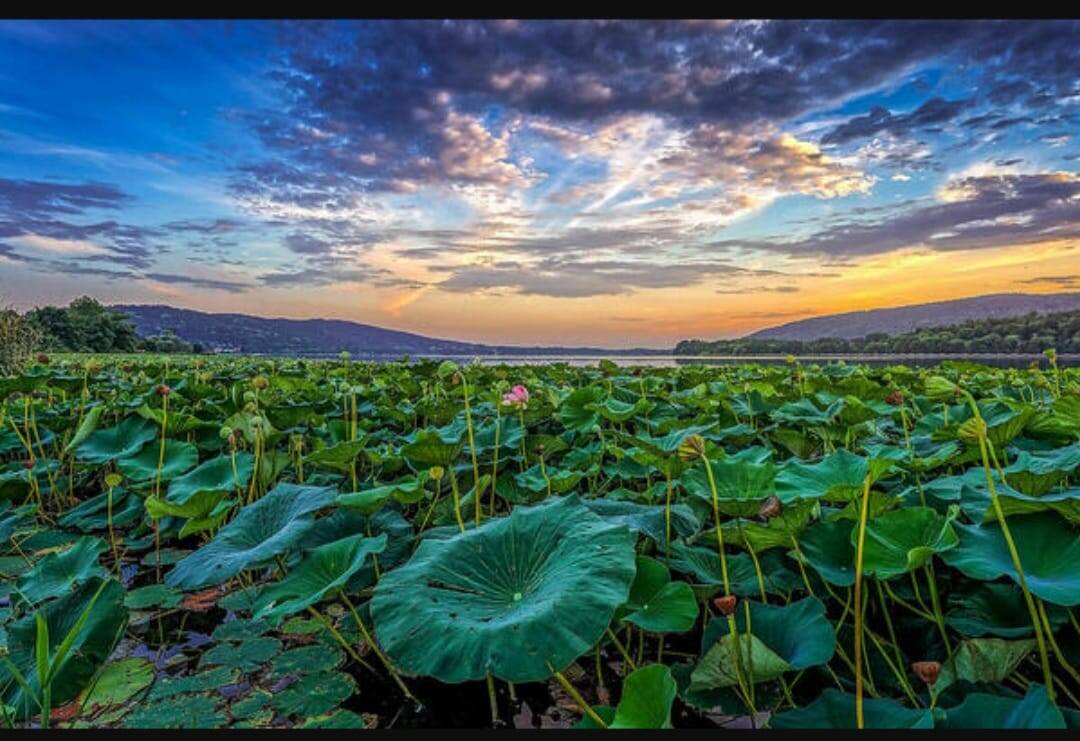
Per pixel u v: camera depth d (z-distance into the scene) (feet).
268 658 8.74
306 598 7.25
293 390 21.61
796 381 24.16
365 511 9.02
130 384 25.76
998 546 6.24
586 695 7.73
